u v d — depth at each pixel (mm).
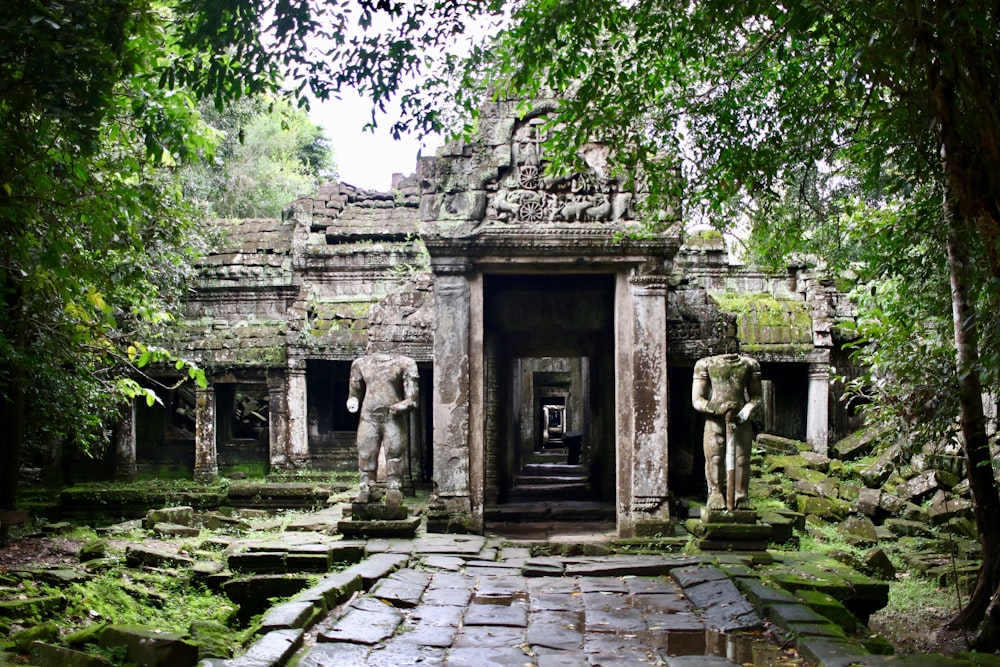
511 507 16188
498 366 17203
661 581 10023
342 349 20203
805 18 7504
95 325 11453
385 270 21719
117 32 6562
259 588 9188
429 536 12648
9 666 5660
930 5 6793
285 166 31125
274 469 20125
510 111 13766
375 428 12672
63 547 11883
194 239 17328
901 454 13078
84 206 8734
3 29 5949
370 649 7047
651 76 10000
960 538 14094
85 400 12953
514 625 7969
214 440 20281
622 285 13711
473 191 13594
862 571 11906
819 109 9602
